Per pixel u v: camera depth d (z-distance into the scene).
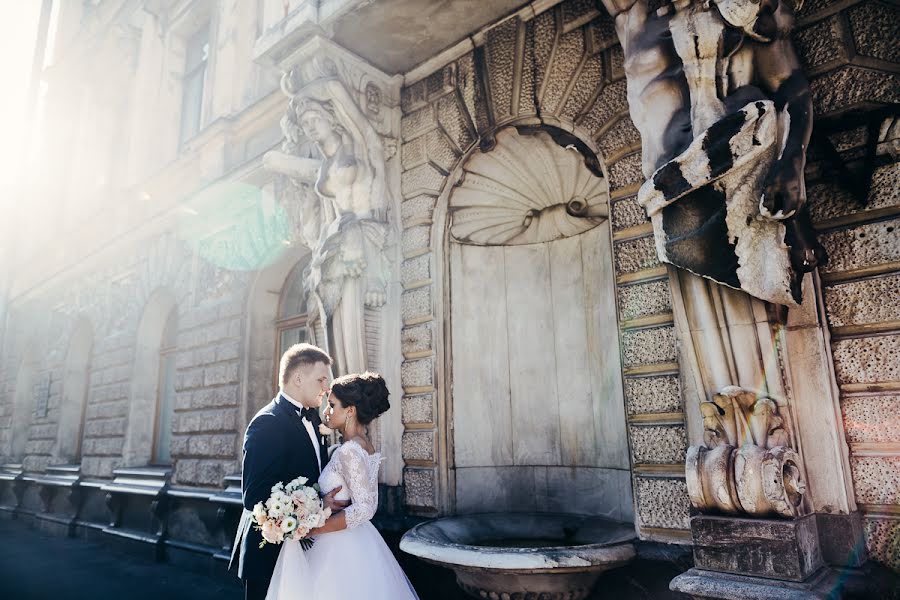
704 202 2.83
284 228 6.55
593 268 4.73
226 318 7.55
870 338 2.85
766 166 2.73
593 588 3.60
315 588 2.58
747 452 2.70
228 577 6.61
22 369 13.89
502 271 5.18
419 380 4.83
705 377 2.98
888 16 3.00
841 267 2.98
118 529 8.85
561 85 4.39
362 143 4.94
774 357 2.80
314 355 3.09
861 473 2.81
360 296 4.65
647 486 3.52
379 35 4.87
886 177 2.90
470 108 4.90
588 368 4.65
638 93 3.25
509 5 4.61
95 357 10.63
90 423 10.33
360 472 2.73
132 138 10.59
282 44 4.96
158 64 10.62
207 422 7.50
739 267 2.76
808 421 2.86
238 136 7.97
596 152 4.15
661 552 3.35
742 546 2.65
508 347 5.04
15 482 12.50
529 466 4.82
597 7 4.26
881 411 2.79
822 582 2.53
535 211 5.20
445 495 4.59
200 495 7.19
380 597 2.66
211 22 9.21
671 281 3.09
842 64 3.09
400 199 5.25
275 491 2.51
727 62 2.94
